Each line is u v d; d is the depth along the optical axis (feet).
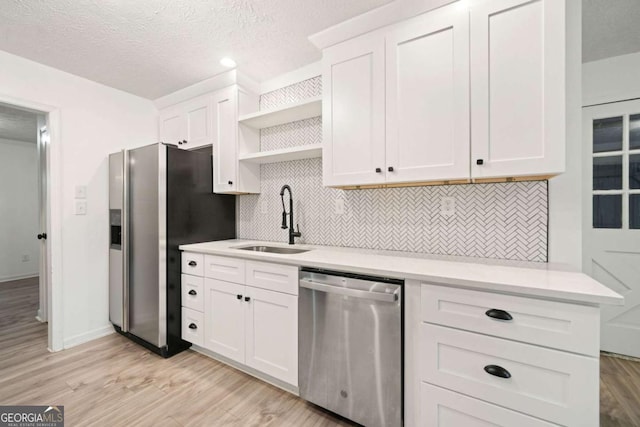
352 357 4.51
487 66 4.26
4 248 14.34
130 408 5.05
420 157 4.80
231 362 6.52
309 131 7.54
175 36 6.00
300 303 5.09
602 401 5.26
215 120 8.04
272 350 5.52
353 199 6.76
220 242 7.87
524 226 4.99
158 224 6.86
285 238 7.95
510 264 4.60
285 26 5.69
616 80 6.95
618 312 6.95
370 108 5.25
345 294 4.50
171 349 7.01
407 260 4.97
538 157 3.99
